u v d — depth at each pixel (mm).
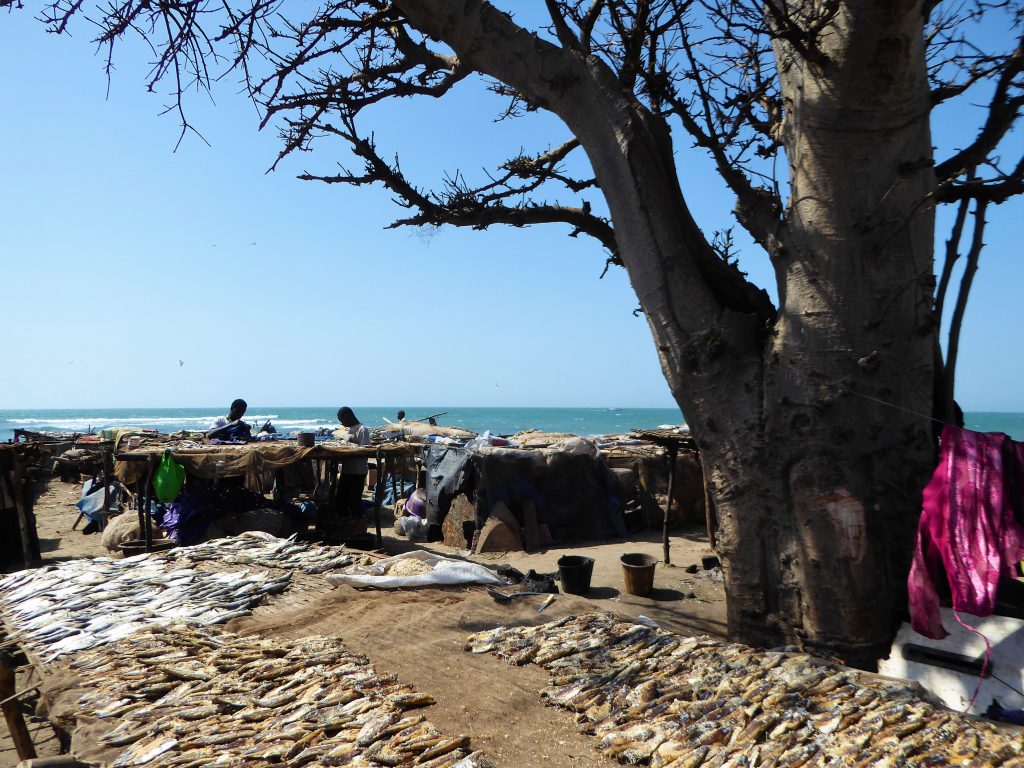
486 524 11953
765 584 5254
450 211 6758
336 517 12383
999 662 4305
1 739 5395
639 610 7938
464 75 6953
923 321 5027
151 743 3338
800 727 3357
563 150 7711
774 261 5477
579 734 3518
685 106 5355
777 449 5180
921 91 4820
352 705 3693
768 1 4609
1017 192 4723
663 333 5672
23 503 10953
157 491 10688
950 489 4551
